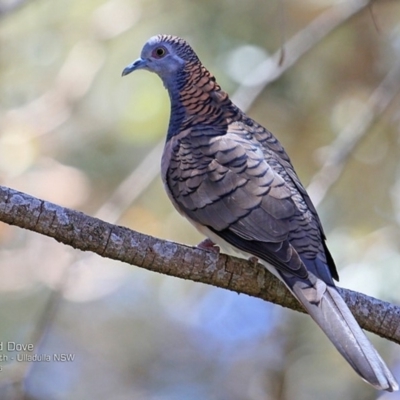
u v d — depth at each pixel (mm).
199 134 9328
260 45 13727
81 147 13820
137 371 15398
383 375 7312
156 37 9969
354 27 13750
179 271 8266
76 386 15156
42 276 13539
